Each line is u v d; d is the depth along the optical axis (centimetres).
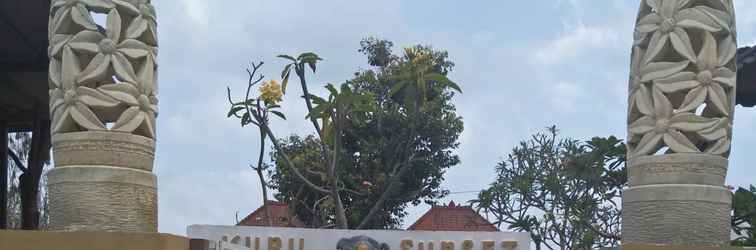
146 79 898
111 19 886
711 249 826
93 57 885
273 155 2255
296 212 2209
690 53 904
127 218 865
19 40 1595
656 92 909
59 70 897
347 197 2386
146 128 898
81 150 866
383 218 2439
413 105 1473
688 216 884
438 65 2358
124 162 872
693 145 896
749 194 1395
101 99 873
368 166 2367
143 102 892
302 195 2223
